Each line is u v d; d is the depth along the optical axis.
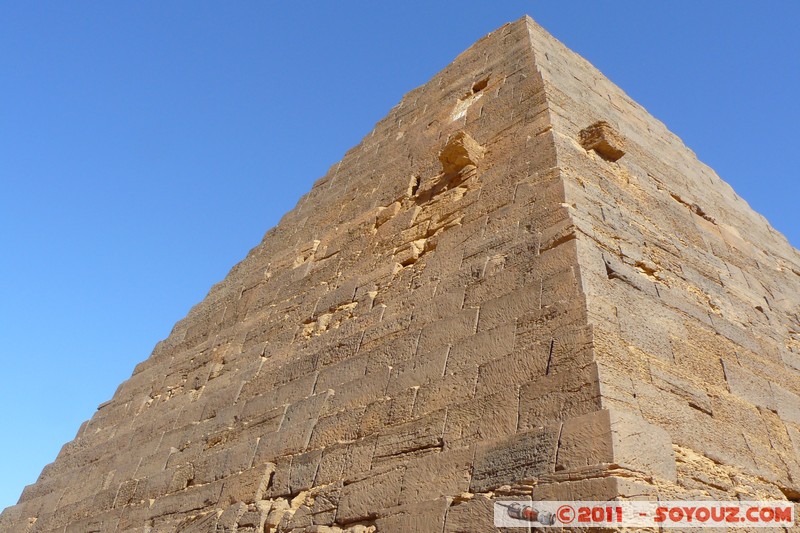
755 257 14.45
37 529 13.46
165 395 14.72
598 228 10.09
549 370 7.69
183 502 10.74
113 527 11.62
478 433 7.72
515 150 12.27
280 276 15.46
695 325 9.69
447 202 12.49
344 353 10.87
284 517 8.89
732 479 7.57
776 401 9.58
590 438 6.62
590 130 12.43
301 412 10.39
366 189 15.97
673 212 13.09
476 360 8.62
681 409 7.80
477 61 17.42
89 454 14.59
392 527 7.59
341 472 8.83
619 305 8.62
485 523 6.81
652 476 6.54
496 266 9.79
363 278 12.52
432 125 16.12
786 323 12.61
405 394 9.02
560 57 16.20
